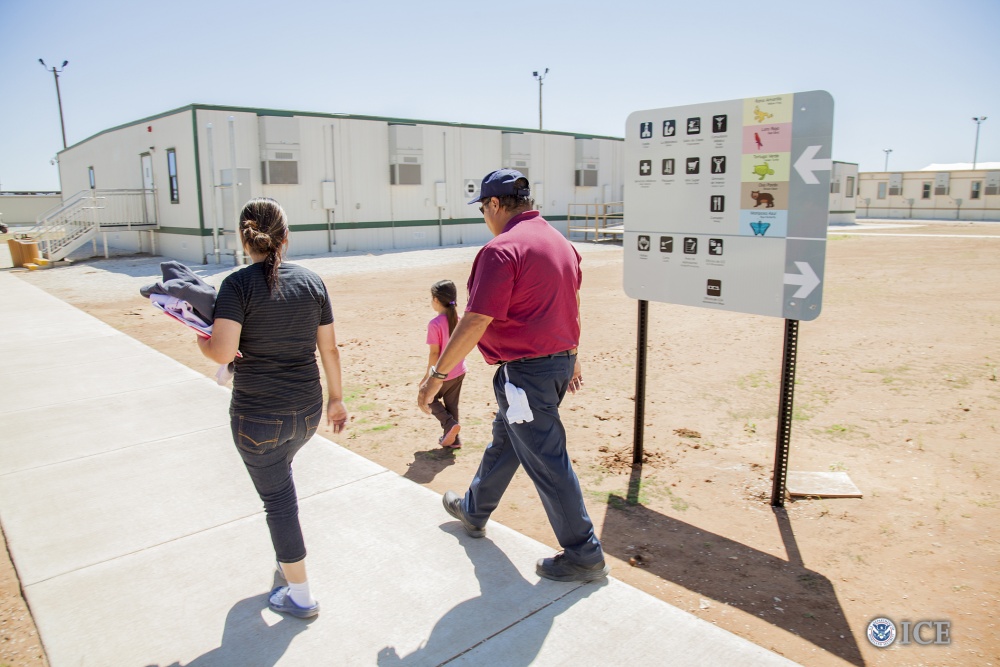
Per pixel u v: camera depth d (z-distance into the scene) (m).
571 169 29.39
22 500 4.24
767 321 10.48
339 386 3.03
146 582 3.31
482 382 7.24
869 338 8.96
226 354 2.60
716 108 4.05
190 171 19.98
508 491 4.44
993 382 6.71
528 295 2.96
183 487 4.41
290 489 2.92
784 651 2.80
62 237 22.31
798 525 3.90
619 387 6.91
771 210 3.89
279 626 2.94
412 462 5.00
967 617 3.00
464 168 25.52
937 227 36.12
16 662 2.76
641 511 4.11
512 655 2.71
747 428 5.58
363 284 15.41
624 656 2.70
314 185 21.72
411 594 3.15
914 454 4.93
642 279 4.58
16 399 6.41
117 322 11.18
